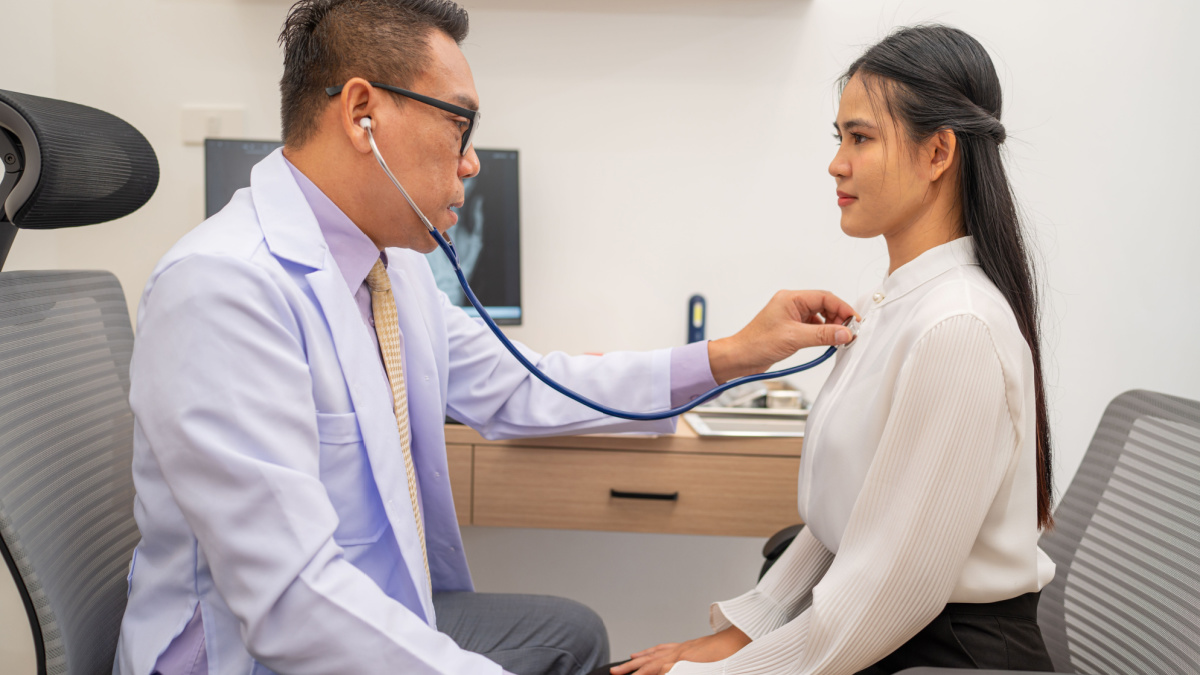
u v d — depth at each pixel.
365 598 0.80
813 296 1.19
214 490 0.78
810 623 0.84
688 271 1.95
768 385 1.83
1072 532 1.10
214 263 0.83
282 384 0.83
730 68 1.88
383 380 0.96
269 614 0.77
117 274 1.93
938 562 0.81
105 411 1.06
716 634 1.08
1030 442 0.89
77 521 0.95
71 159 0.94
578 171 1.92
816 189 1.92
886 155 0.90
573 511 1.58
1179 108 1.86
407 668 0.78
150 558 0.91
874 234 0.97
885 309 0.96
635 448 1.55
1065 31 1.85
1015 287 0.89
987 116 0.87
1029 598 0.91
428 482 1.17
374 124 0.92
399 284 1.14
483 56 1.89
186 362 0.80
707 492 1.56
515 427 1.34
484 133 1.91
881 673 0.93
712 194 1.92
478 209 1.84
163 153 1.90
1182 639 0.90
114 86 1.88
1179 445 0.99
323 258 0.94
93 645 0.94
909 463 0.82
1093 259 1.91
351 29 0.91
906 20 1.85
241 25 1.87
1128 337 1.93
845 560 0.85
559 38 1.88
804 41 1.87
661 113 1.90
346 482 0.92
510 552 2.04
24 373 0.92
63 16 1.86
